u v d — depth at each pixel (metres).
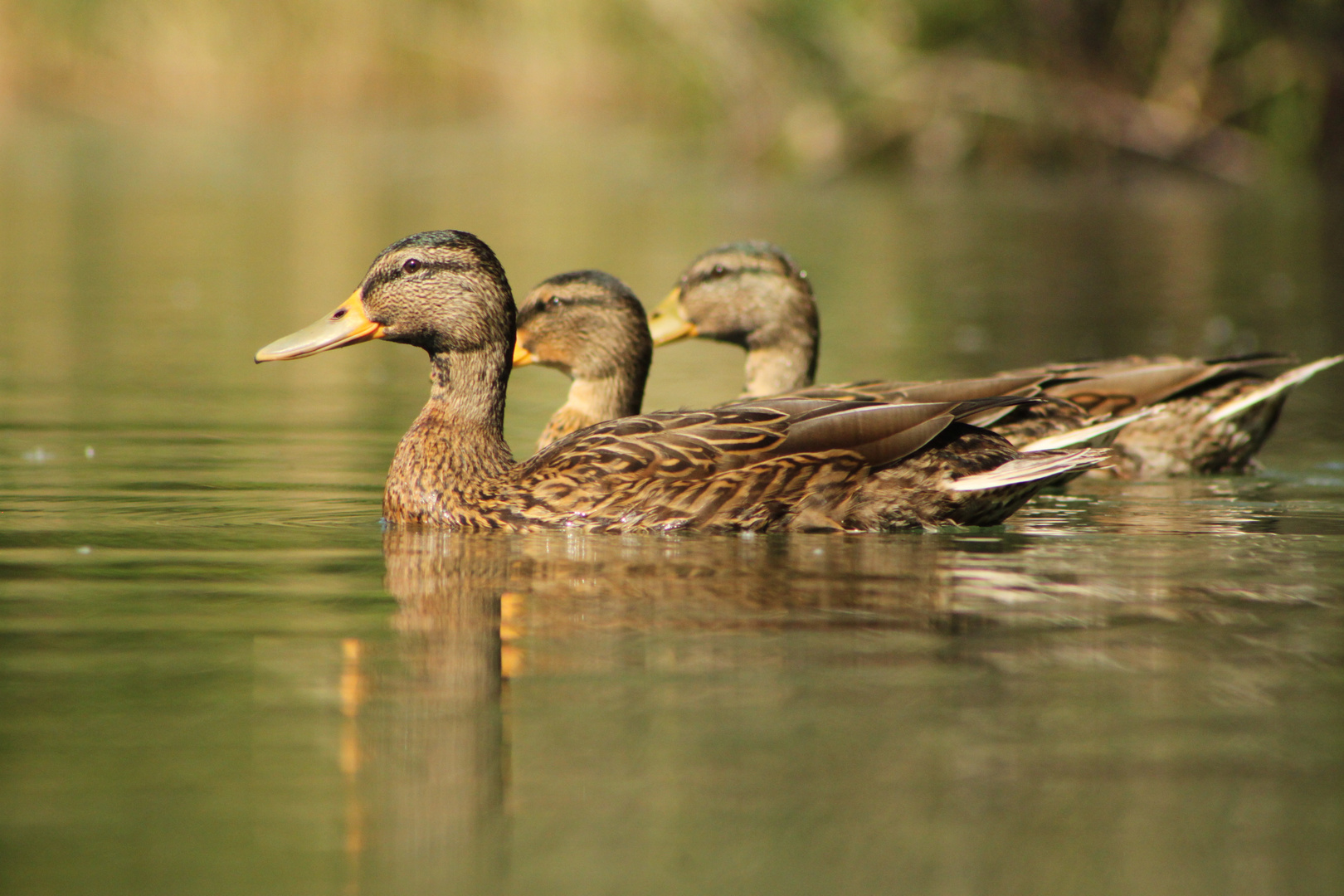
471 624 8.66
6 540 10.90
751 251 15.66
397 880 5.78
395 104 62.53
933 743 6.93
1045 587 9.44
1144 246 33.97
